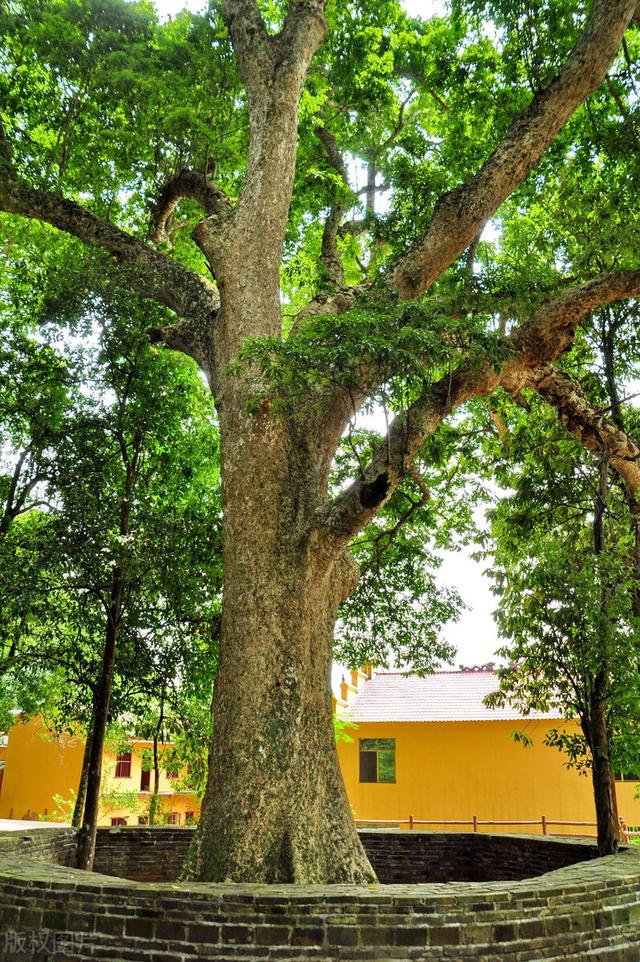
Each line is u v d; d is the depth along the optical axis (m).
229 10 11.02
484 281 9.30
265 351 6.75
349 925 4.80
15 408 11.23
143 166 12.77
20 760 25.94
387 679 25.23
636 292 8.91
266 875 6.54
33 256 12.70
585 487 12.07
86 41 11.68
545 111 9.84
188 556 10.32
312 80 13.05
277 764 6.98
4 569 9.20
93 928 4.96
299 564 7.77
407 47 13.59
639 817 20.11
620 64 12.72
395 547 13.88
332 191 13.37
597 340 12.30
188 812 25.44
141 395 11.22
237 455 8.29
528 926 5.09
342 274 11.64
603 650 8.42
